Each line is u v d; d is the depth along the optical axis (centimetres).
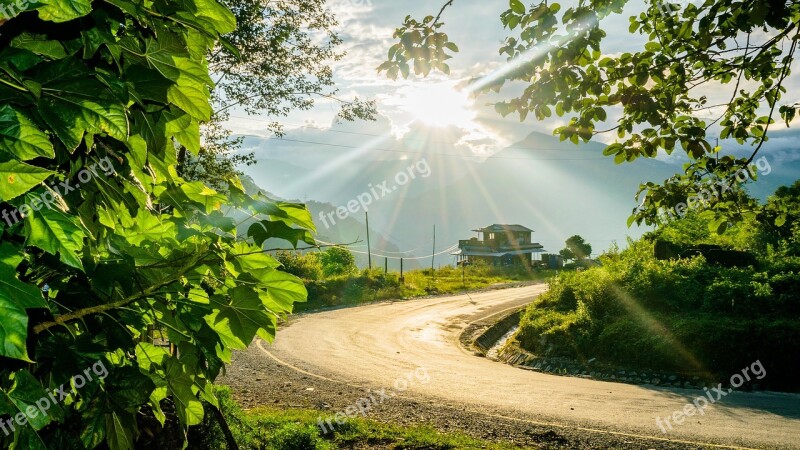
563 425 984
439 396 1221
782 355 1395
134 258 148
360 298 3675
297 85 1709
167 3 137
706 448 849
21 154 90
